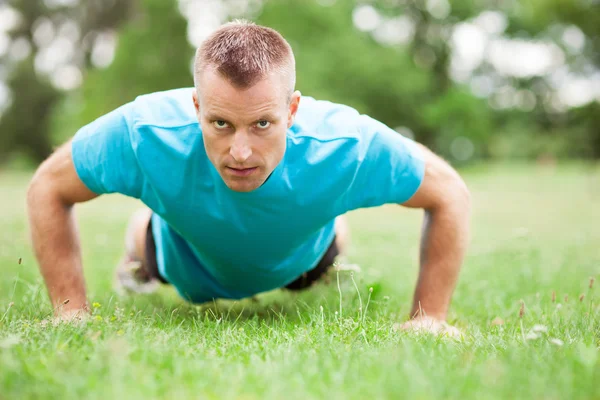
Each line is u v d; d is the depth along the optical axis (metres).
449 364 2.32
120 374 2.09
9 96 47.12
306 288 4.36
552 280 5.12
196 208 3.20
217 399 1.98
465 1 39.47
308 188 3.15
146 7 39.59
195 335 2.89
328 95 36.88
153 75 39.62
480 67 42.91
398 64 38.25
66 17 45.69
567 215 12.16
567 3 31.98
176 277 4.03
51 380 2.07
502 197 17.11
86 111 40.34
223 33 2.74
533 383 2.09
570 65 39.56
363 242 7.83
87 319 2.94
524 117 43.09
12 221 10.41
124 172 3.20
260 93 2.62
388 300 3.92
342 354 2.51
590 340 2.86
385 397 2.00
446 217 3.49
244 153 2.67
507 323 3.45
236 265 3.58
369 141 3.23
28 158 48.72
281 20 38.12
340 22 38.44
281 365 2.31
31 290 3.87
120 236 8.73
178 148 3.07
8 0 45.97
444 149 42.12
